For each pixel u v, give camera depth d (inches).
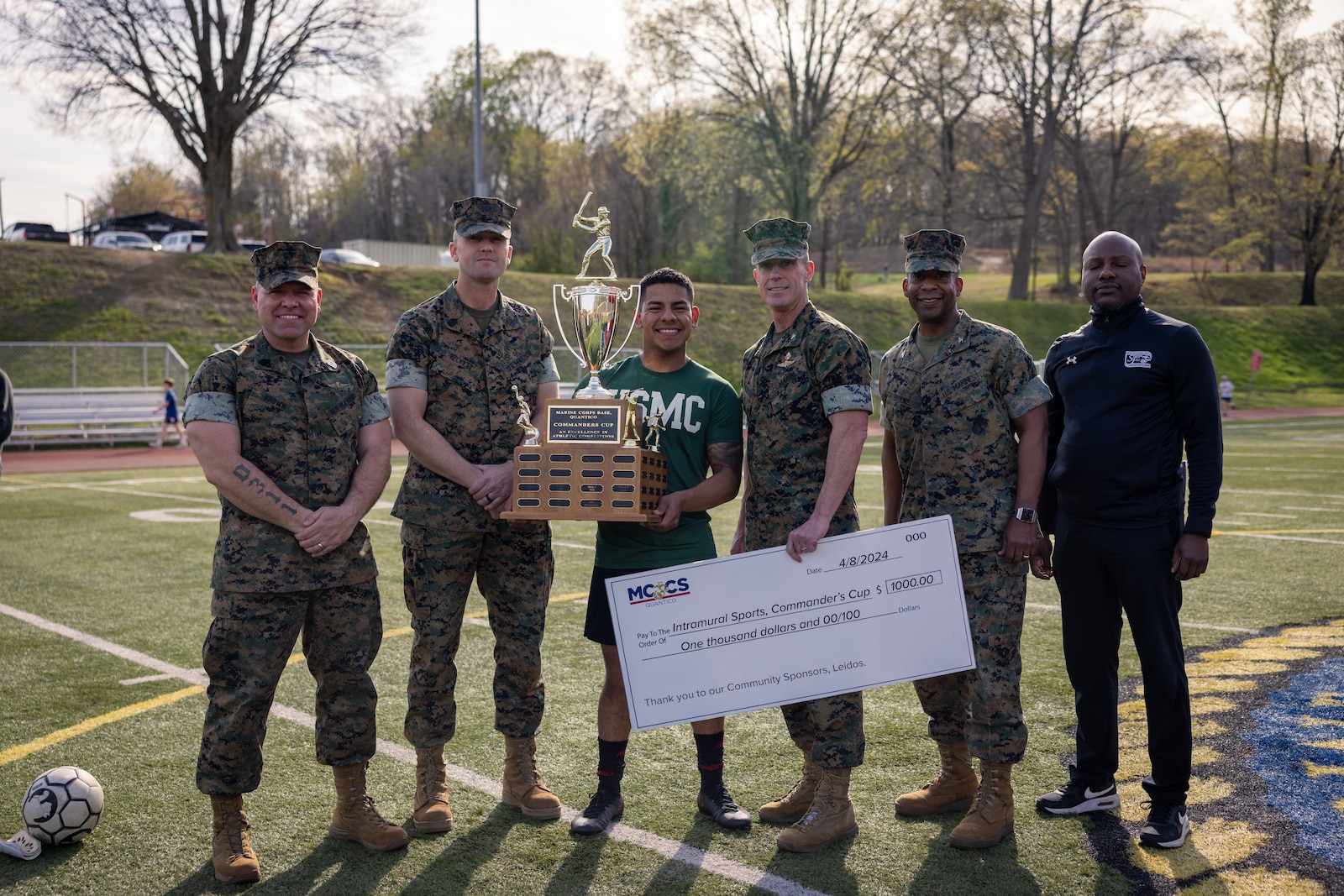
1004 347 133.1
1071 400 135.9
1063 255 2196.1
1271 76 1893.5
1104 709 137.3
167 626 247.4
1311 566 313.4
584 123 2682.1
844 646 129.8
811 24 1517.0
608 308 144.9
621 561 138.1
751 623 130.0
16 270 1069.1
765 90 1534.2
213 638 122.7
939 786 141.4
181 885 120.3
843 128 1638.8
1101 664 136.3
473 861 126.9
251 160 2684.5
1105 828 133.9
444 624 138.0
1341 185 1888.5
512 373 142.2
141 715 182.2
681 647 130.0
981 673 130.3
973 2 1464.1
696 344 1293.1
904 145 1689.2
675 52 1485.0
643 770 158.9
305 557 124.5
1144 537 129.3
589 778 155.6
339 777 131.4
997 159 2014.0
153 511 457.4
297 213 2999.5
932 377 135.4
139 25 1086.4
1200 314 1768.0
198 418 120.1
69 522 421.4
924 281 134.0
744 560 129.4
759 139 1529.3
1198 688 192.9
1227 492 502.0
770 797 147.9
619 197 1804.9
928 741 169.3
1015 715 129.3
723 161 1542.8
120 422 852.6
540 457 127.6
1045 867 122.9
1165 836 126.3
